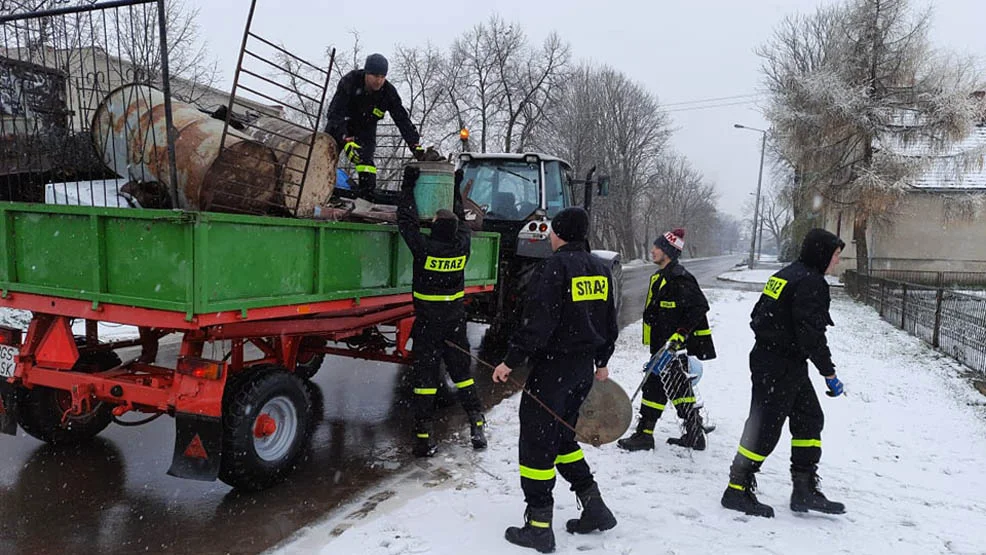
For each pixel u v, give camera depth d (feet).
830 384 13.06
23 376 14.23
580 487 12.16
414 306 16.75
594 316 11.93
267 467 13.74
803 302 12.70
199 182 13.56
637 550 11.55
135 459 15.80
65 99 15.11
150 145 13.94
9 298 13.85
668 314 16.79
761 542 11.93
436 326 16.51
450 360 17.03
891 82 75.05
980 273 92.73
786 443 17.99
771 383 13.12
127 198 14.60
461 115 110.22
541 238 26.48
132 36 14.38
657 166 176.86
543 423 11.48
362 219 17.51
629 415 13.79
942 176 91.66
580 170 134.51
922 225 94.79
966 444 18.20
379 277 16.67
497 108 110.83
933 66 74.23
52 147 15.38
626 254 156.56
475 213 21.90
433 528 12.25
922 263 95.04
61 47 14.57
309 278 13.98
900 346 35.22
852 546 11.89
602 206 146.30
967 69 73.26
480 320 28.22
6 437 17.03
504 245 28.14
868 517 13.26
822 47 96.22
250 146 14.16
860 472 15.89
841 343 35.01
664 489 14.44
